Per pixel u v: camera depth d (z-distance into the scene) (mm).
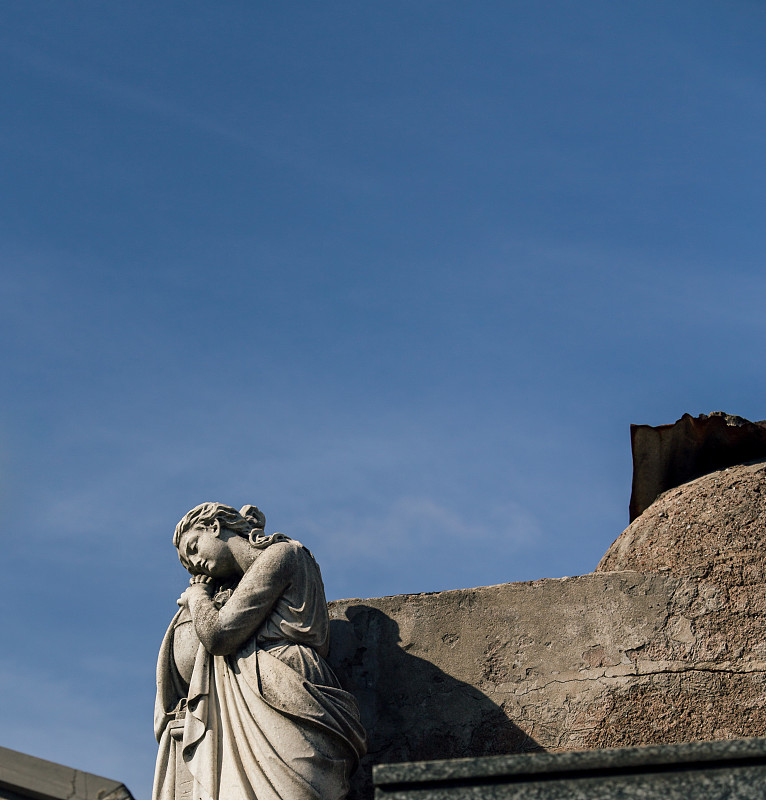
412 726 7520
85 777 5363
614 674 7422
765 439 8250
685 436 8344
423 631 7777
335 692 6754
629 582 7680
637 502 8508
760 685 7258
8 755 5418
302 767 6438
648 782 4918
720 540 7734
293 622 6949
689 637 7461
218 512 7352
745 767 4906
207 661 6898
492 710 7477
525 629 7656
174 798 6633
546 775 4957
